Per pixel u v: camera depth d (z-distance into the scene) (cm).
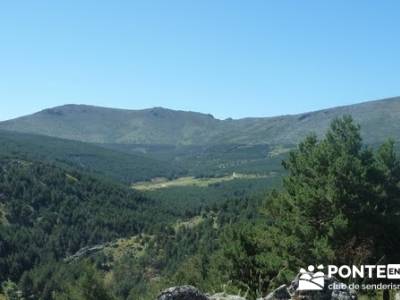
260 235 3173
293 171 3225
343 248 2598
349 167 2783
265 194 3509
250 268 3002
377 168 2891
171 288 1228
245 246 3120
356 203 2742
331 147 3020
